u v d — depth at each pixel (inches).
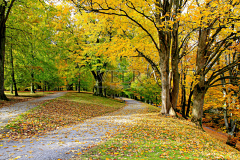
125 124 364.5
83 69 955.3
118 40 422.6
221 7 275.0
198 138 286.0
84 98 872.9
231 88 429.4
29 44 688.4
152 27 466.9
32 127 302.7
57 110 492.4
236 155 225.3
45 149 188.4
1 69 552.1
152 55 544.1
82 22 770.8
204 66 419.8
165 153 183.3
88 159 157.0
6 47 649.0
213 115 716.0
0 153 166.4
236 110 405.1
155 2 326.6
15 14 592.7
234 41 385.4
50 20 607.2
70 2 321.7
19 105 498.9
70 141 229.5
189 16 306.8
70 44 781.3
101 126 350.6
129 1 320.8
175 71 477.7
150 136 264.1
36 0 534.9
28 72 786.8
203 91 432.8
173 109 486.3
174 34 451.5
